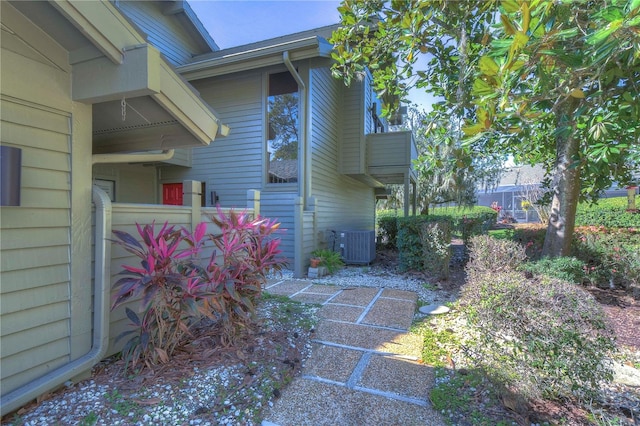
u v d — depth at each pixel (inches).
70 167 86.7
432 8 132.7
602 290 192.5
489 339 87.6
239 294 113.2
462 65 135.9
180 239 102.4
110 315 102.9
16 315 74.6
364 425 77.0
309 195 273.6
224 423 75.5
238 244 114.7
